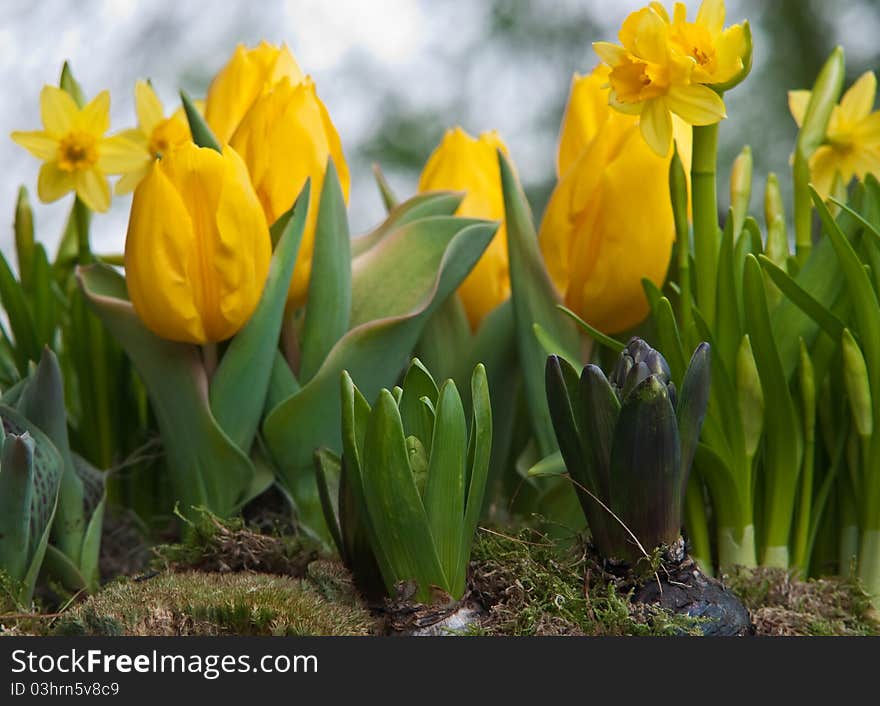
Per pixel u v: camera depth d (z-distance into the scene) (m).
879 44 2.75
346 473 0.89
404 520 0.87
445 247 0.97
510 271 0.96
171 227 0.92
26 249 1.04
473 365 0.98
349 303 0.96
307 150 0.96
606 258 0.95
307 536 0.96
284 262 0.95
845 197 0.98
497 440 0.99
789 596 0.93
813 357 0.94
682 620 0.88
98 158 1.01
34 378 0.93
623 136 0.95
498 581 0.90
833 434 0.95
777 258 0.96
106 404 1.03
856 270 0.91
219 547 0.94
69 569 0.94
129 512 1.02
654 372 0.88
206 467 0.95
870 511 0.93
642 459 0.87
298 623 0.88
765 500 0.94
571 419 0.88
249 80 0.99
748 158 0.97
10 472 0.89
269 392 0.97
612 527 0.88
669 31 0.91
